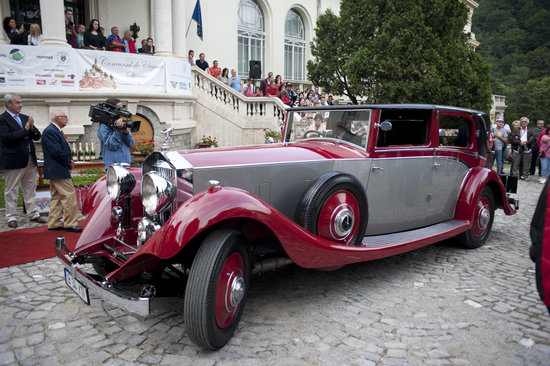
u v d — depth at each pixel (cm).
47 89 906
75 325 279
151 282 273
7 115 525
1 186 786
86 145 914
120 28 1288
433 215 428
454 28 1293
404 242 355
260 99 1345
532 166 1227
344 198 315
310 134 416
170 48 1171
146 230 285
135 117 1052
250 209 249
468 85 1290
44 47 892
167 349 250
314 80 1523
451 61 1258
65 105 934
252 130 1356
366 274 383
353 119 372
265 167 313
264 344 256
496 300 325
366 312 302
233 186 300
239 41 1678
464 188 447
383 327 279
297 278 370
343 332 272
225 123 1318
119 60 997
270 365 233
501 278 375
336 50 1455
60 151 490
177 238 227
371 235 382
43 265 396
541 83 5841
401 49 1240
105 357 241
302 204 304
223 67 1580
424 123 402
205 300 229
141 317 292
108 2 1252
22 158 527
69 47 932
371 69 1294
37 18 1230
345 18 1407
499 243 498
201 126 1280
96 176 837
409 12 1232
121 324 281
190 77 1196
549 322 288
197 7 1375
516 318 294
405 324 283
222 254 238
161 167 295
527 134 1102
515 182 525
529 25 7356
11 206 536
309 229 300
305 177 337
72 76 930
